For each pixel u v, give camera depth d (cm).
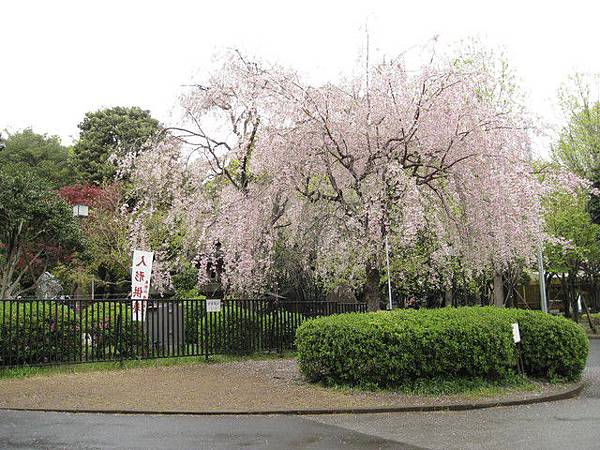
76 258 2164
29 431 649
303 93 1059
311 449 571
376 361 901
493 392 886
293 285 1662
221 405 804
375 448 575
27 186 1784
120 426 680
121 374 1102
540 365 1013
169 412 759
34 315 1149
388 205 1038
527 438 612
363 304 1623
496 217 1034
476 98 1106
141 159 1284
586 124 2531
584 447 566
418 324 918
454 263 1262
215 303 1349
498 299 2162
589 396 925
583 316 3177
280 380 1027
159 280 1371
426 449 571
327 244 1147
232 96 1257
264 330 1444
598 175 2350
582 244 2283
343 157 1085
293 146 1072
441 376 905
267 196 1126
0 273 2084
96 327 1218
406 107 1061
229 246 1134
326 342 968
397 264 1395
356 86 1119
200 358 1340
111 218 2175
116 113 3525
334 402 823
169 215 1294
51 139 3772
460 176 1073
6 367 1088
